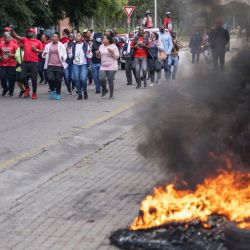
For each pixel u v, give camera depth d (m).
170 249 5.21
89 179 8.16
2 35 24.16
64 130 11.94
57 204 7.00
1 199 7.27
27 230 6.07
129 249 5.41
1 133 11.79
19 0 24.20
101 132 11.80
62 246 5.57
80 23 32.38
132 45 20.00
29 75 18.70
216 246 5.07
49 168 8.98
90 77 22.59
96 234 5.88
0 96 18.91
